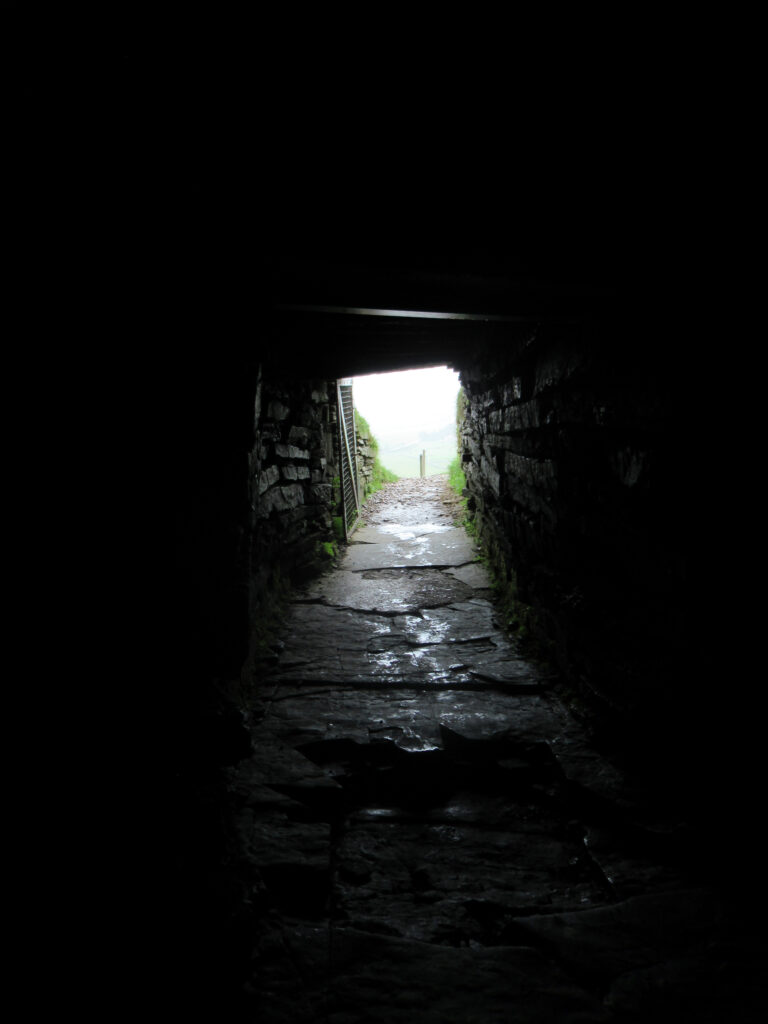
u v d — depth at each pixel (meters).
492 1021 1.94
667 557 2.69
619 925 2.32
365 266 2.49
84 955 2.01
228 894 2.36
